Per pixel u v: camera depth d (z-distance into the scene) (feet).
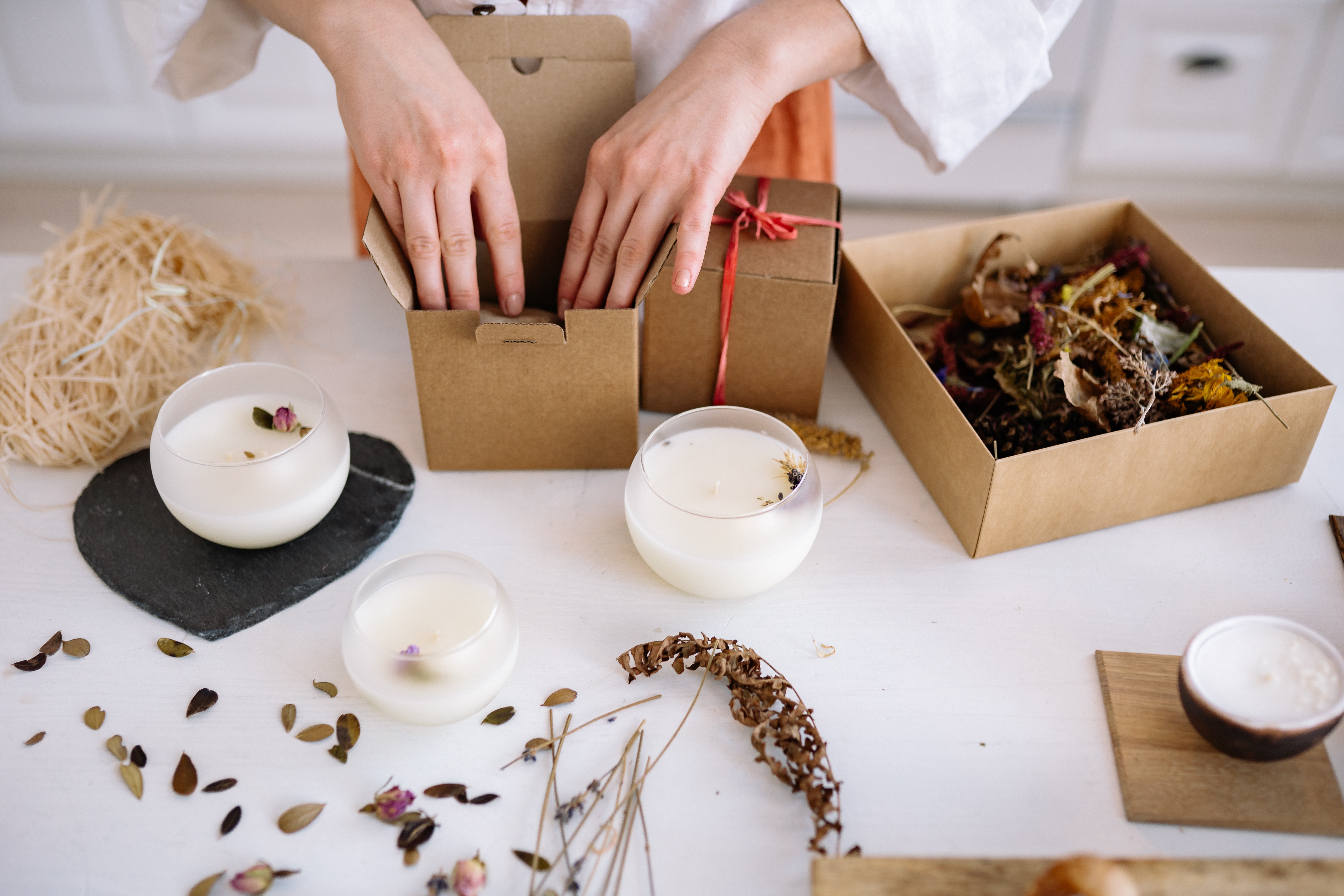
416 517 2.11
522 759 1.73
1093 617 1.93
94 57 5.32
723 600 1.96
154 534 2.04
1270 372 2.18
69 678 1.82
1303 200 5.91
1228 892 1.47
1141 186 5.86
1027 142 5.58
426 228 1.99
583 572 2.01
